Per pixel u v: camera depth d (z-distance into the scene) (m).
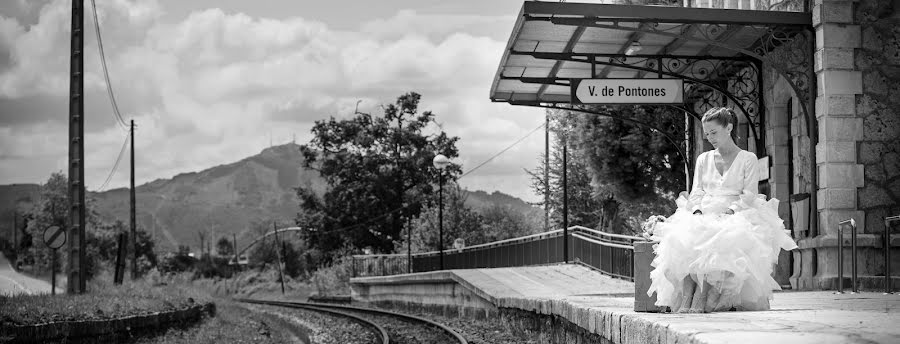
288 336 29.86
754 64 18.67
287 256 119.56
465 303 24.66
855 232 12.67
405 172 79.50
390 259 52.81
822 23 15.62
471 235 48.44
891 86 15.66
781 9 17.23
